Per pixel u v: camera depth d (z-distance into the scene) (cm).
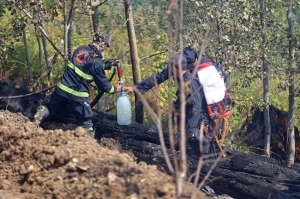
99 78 1085
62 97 1114
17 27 1301
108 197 687
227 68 1320
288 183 1016
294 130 1595
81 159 763
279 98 1806
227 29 1303
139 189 681
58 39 1880
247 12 1301
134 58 1317
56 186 737
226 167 1056
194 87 999
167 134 1126
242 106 1600
